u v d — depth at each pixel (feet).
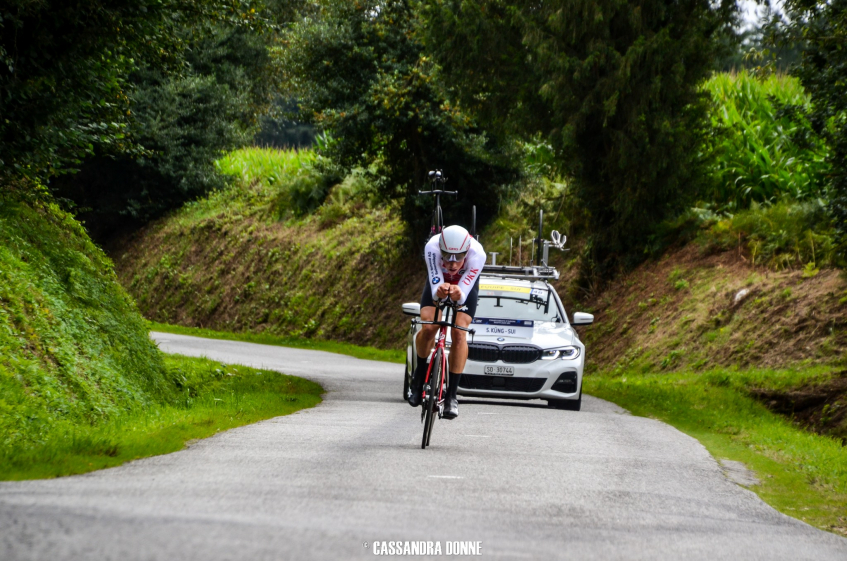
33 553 31.55
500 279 118.62
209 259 373.40
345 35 254.68
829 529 48.98
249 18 117.60
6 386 66.69
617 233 192.44
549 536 40.55
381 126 249.96
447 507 45.42
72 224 103.14
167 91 377.71
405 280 278.67
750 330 150.82
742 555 39.99
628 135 174.29
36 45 87.71
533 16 174.50
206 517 39.09
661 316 175.83
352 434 74.54
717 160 187.62
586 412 105.81
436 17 186.29
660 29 171.42
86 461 53.83
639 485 57.11
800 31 117.60
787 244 167.63
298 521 39.47
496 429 83.05
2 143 89.20
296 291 320.70
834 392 116.16
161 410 86.89
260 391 112.16
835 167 120.57
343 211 336.08
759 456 75.61
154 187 407.85
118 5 92.27
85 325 88.22
